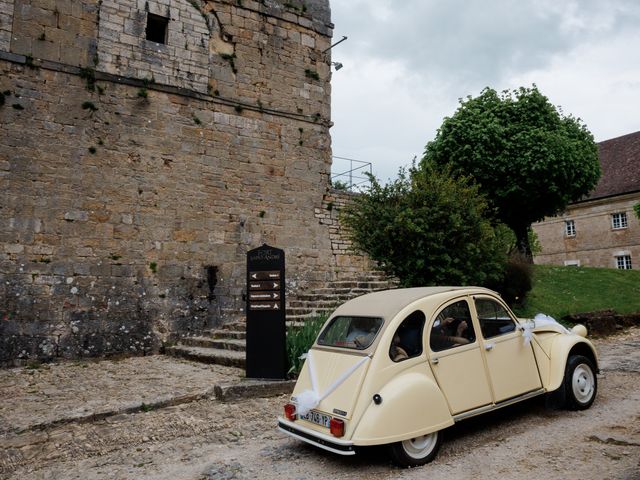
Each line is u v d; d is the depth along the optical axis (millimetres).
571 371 5805
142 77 11914
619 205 29641
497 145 18125
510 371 5254
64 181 10758
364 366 4449
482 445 4875
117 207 11289
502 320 5457
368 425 4148
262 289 7738
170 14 12461
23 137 10453
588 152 19156
